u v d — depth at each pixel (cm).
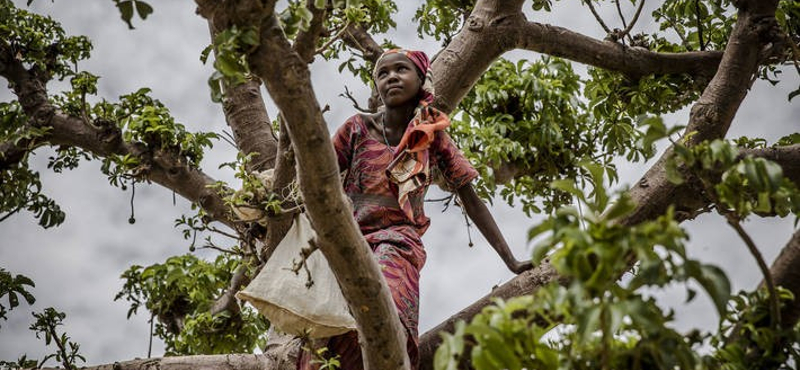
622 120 654
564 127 645
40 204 712
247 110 563
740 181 308
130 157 604
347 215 328
